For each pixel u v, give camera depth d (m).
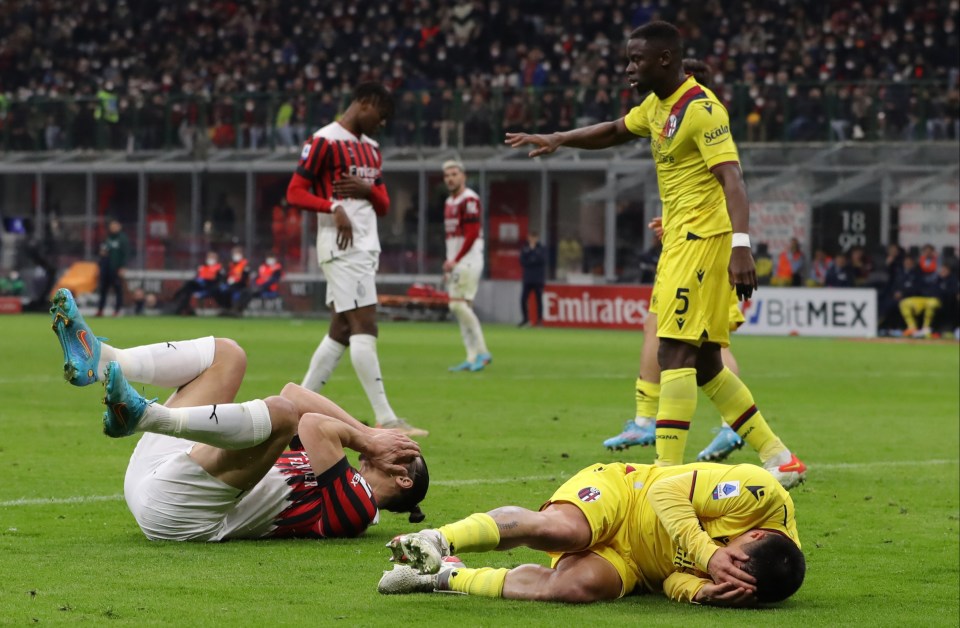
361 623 7.17
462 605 7.68
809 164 45.50
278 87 61.53
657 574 7.99
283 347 31.52
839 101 46.53
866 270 44.09
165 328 40.44
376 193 15.62
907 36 55.25
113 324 43.12
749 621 7.46
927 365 29.59
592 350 33.16
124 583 7.98
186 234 53.34
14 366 24.95
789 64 54.81
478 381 23.55
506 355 30.94
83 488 11.65
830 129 46.53
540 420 17.64
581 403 19.97
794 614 7.76
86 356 8.72
